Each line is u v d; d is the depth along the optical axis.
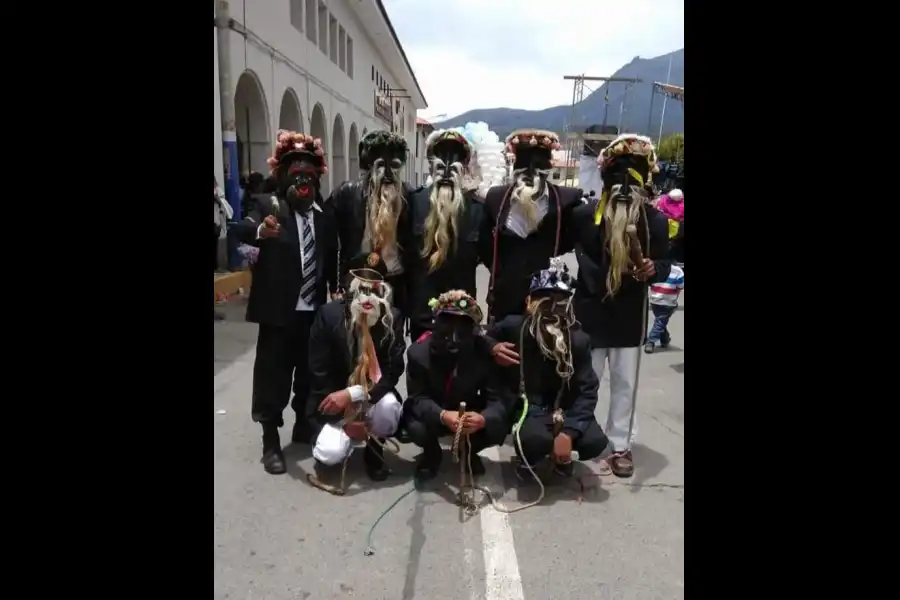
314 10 15.26
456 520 3.23
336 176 19.42
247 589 2.65
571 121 14.63
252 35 10.74
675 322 8.27
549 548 2.98
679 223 6.75
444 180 3.84
